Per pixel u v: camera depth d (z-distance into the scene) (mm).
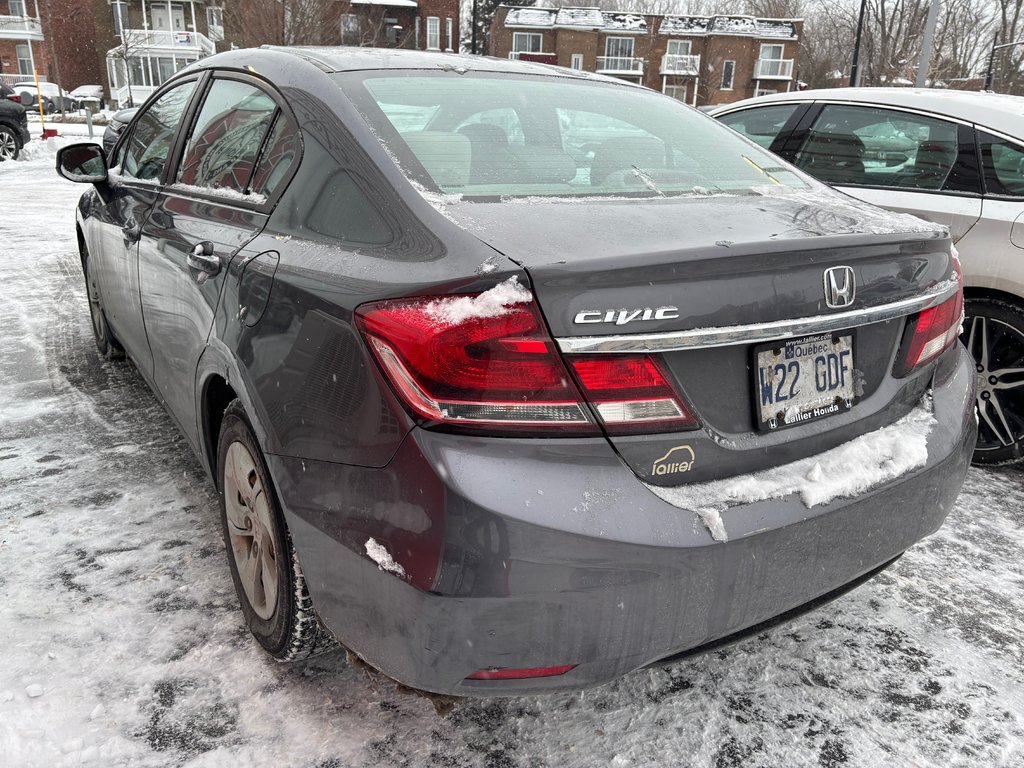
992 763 1832
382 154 1771
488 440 1375
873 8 35625
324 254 1702
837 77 48656
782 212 1827
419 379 1387
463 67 2359
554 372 1375
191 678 1985
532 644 1397
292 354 1656
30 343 4664
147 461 3152
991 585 2555
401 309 1429
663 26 51969
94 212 3639
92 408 3693
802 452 1685
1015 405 3295
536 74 2479
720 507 1510
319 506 1571
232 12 26234
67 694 1909
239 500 2082
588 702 1988
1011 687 2088
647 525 1421
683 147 2299
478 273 1382
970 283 3322
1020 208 3238
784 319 1562
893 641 2262
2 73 53594
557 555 1361
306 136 1972
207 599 2295
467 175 1790
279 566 1814
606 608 1415
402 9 51156
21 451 3219
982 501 3129
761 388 1598
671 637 1496
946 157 3533
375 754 1786
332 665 2057
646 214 1682
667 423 1469
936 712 1989
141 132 3258
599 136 2191
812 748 1860
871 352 1821
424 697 1866
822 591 1701
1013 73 35344
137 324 2975
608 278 1378
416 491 1381
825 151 4027
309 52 2363
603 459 1423
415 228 1578
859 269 1685
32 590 2301
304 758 1763
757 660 2168
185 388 2412
